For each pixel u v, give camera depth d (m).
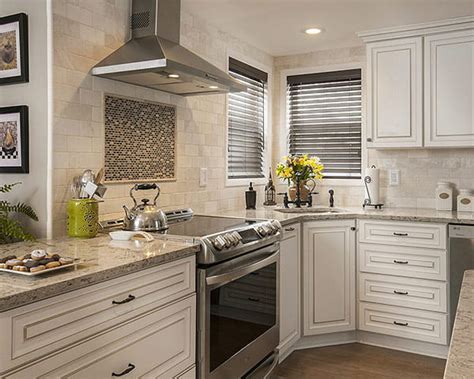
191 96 3.04
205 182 3.23
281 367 2.87
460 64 3.16
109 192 2.44
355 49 3.87
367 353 3.11
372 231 3.20
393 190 3.74
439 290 2.99
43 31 2.13
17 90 2.22
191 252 1.97
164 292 1.83
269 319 2.65
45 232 2.16
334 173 4.02
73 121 2.23
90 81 2.31
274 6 2.92
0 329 1.20
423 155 3.62
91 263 1.61
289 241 2.97
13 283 1.34
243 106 3.78
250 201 3.63
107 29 2.42
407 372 2.80
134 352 1.68
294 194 3.72
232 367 2.25
